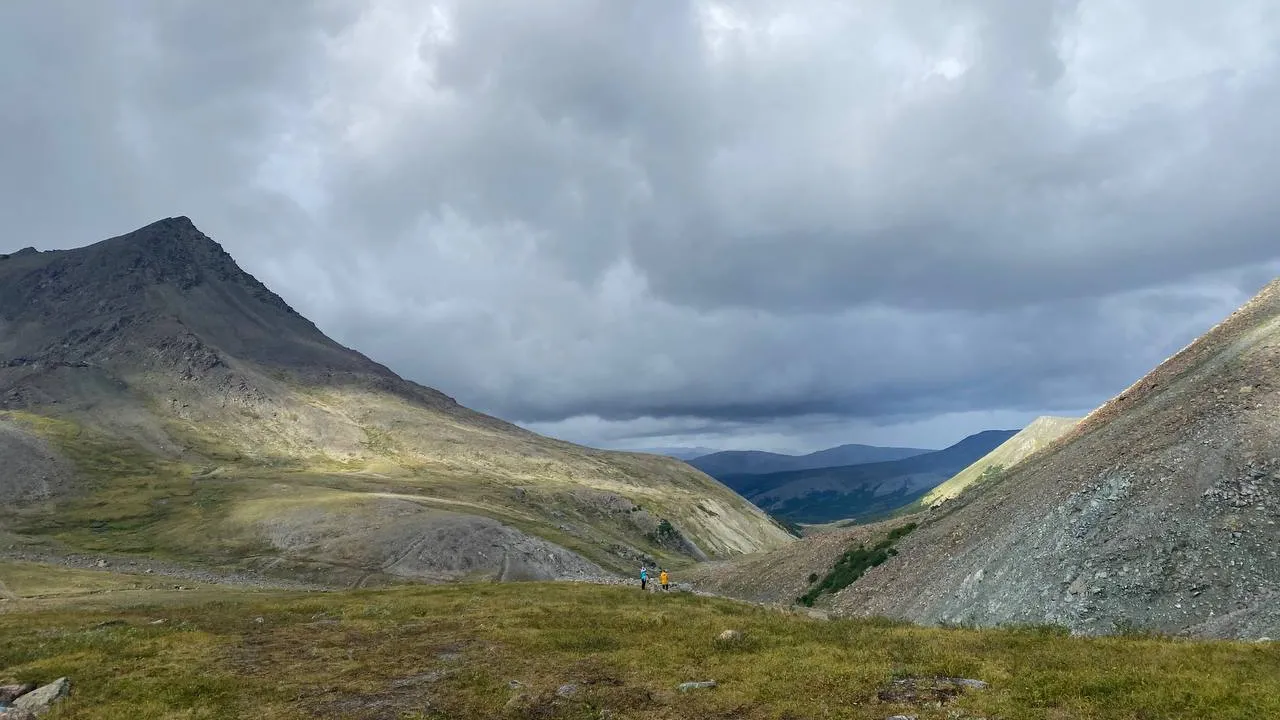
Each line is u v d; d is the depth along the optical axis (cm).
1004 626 3117
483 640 3241
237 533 14562
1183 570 3428
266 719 2053
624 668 2505
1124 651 2230
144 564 12550
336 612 4362
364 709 2120
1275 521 3394
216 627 3762
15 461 18862
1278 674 1802
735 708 1916
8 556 12462
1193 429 4450
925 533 6581
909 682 2023
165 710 2161
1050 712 1658
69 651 3006
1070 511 4409
